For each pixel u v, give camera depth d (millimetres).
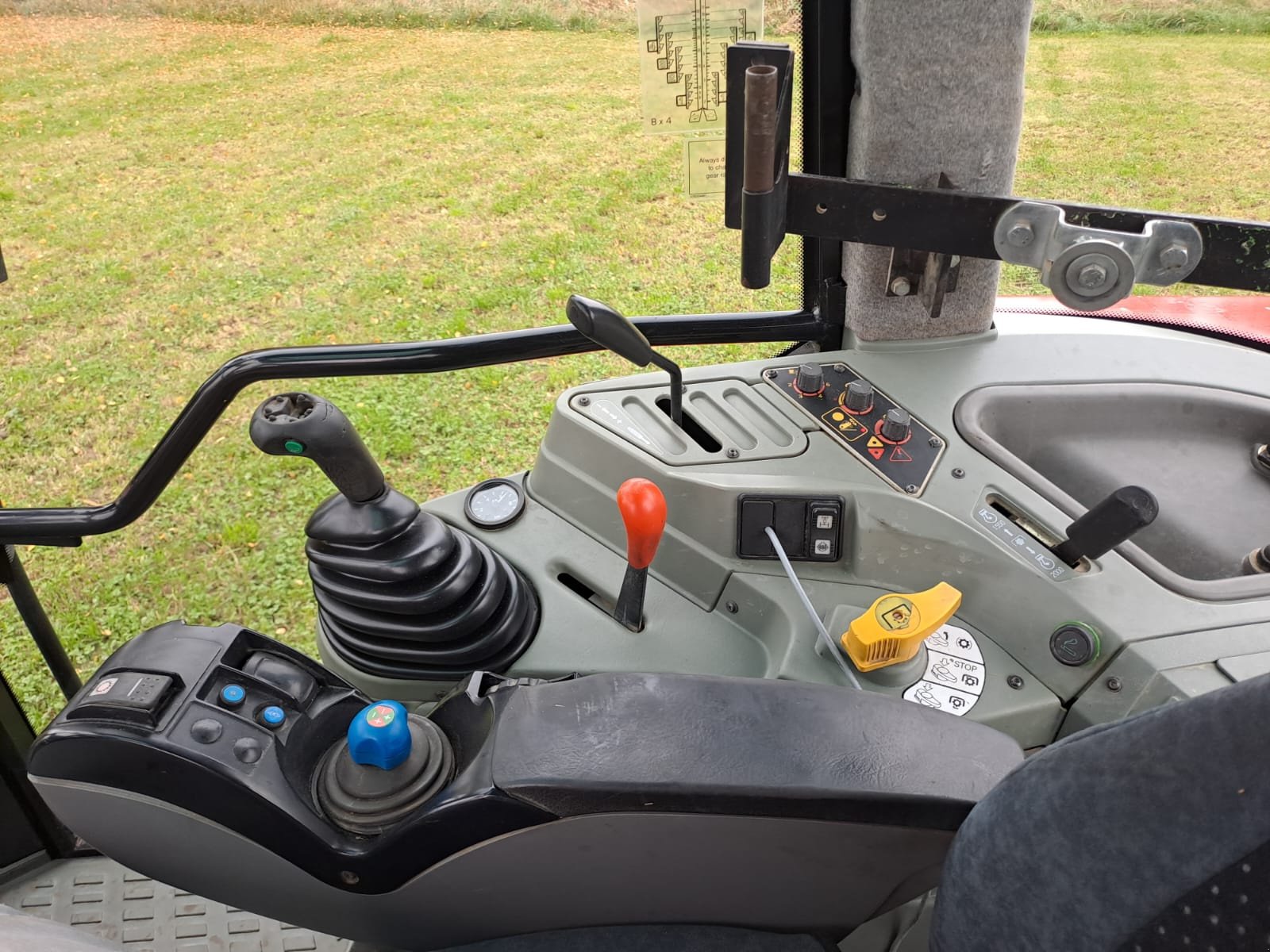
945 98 1280
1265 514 1426
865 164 1366
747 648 1384
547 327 1440
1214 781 603
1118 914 674
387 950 1210
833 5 1278
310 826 1015
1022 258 1201
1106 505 1187
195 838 1083
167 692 1047
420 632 1318
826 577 1381
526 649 1396
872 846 947
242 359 1344
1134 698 1181
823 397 1488
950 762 930
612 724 954
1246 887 596
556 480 1533
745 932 1125
